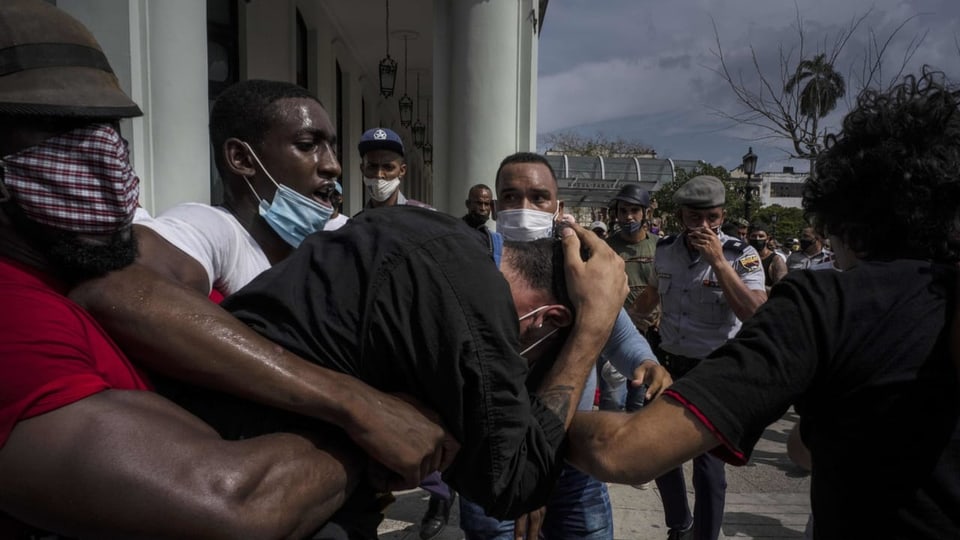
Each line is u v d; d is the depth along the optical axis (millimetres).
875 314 1130
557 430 1229
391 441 985
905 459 1079
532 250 1464
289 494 925
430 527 3590
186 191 4332
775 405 1145
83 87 984
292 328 1055
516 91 6426
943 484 1058
